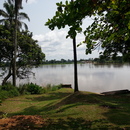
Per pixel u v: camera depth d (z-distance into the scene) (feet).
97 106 27.02
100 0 10.55
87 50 15.30
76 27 10.81
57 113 25.99
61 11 11.45
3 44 65.21
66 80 113.91
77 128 17.58
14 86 61.00
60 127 17.87
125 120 19.58
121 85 84.23
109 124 18.47
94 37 15.14
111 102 31.91
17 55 70.95
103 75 141.49
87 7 9.94
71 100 34.24
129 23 10.33
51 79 121.60
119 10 11.10
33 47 75.82
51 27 11.22
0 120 20.56
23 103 41.83
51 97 51.60
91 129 17.21
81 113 23.90
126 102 32.45
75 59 51.08
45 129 16.98
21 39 69.97
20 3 60.59
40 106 36.04
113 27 13.73
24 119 21.09
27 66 75.05
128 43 33.81
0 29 65.62
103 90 70.90
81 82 100.17
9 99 47.47
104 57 26.73
